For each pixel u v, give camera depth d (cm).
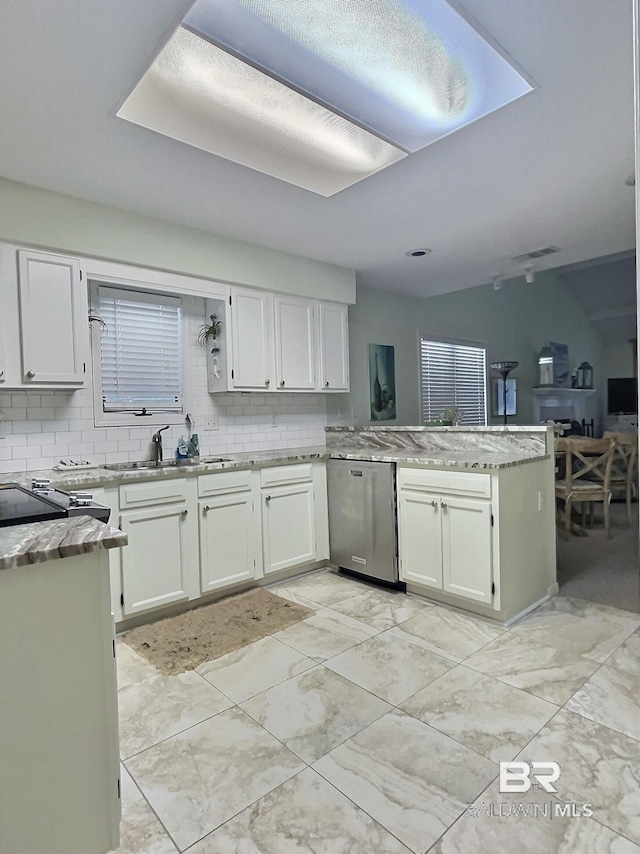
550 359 764
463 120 205
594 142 225
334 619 280
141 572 272
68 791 121
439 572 292
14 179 250
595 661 228
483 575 270
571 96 191
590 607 290
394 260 396
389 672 223
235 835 139
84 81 175
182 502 288
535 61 171
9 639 113
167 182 255
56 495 186
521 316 741
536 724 184
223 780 160
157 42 158
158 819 145
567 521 434
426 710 194
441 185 265
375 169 245
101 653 125
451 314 590
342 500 353
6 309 251
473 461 271
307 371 388
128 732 185
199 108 193
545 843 135
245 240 343
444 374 580
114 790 128
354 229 327
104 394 314
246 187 262
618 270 823
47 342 262
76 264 273
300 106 193
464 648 243
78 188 261
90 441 305
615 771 160
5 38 154
